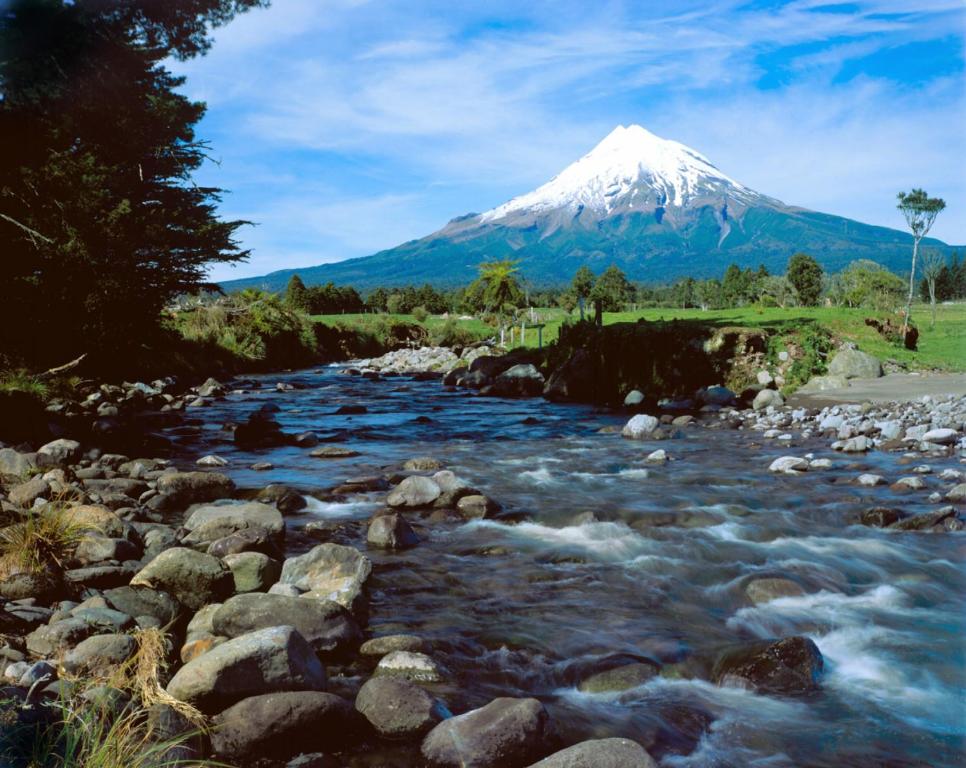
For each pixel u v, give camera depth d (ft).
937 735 14.75
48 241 84.58
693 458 47.75
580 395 93.81
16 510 24.32
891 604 22.02
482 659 18.07
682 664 17.87
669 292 596.70
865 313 115.14
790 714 15.58
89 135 109.50
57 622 17.11
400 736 14.39
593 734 14.64
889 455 46.73
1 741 11.93
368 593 22.31
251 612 17.93
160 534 25.91
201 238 139.95
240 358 154.40
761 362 83.87
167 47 107.86
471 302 305.32
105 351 96.43
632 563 25.62
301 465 45.78
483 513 32.19
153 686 14.37
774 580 23.08
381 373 155.12
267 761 13.41
